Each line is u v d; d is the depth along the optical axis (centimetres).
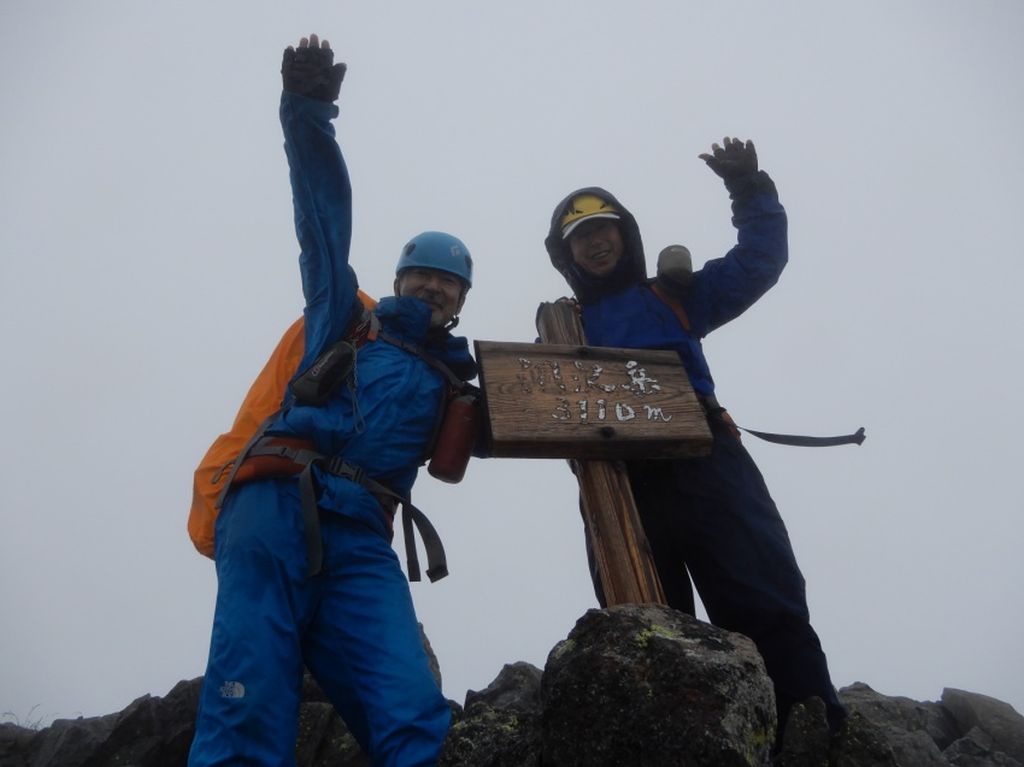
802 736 185
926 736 255
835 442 264
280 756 188
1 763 313
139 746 301
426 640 330
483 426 237
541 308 259
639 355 245
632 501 225
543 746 163
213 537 221
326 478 213
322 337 227
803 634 222
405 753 189
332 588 211
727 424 250
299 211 230
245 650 193
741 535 231
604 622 171
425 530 230
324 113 227
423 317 240
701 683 156
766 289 256
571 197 275
